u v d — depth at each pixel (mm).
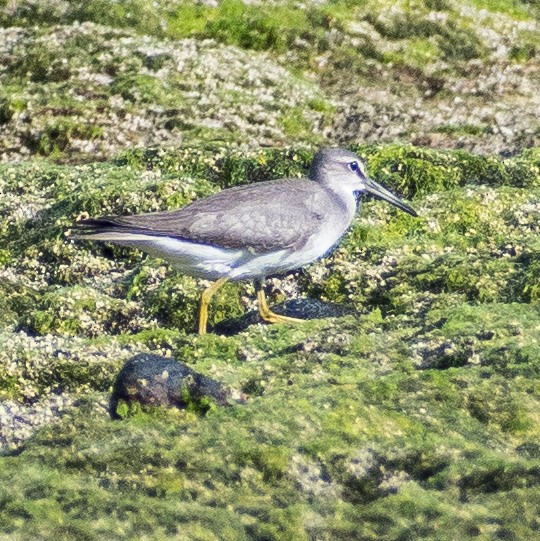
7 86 22938
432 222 17469
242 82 23891
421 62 25844
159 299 15383
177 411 11359
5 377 12820
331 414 11258
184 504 9961
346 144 22281
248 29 25484
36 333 14727
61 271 16594
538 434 11188
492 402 11648
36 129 21828
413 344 13133
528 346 12711
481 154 20562
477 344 12875
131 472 10328
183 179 18219
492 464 10531
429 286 15344
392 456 10734
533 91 25500
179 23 25297
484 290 14852
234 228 14047
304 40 25625
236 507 9992
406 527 9773
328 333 13523
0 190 18703
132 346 13797
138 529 9594
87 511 9758
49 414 12031
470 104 24688
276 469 10445
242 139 22031
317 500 10188
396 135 23250
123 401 11422
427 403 11625
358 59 25562
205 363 12789
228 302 15406
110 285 16219
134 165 19406
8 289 15688
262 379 12305
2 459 10578
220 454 10594
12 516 9633
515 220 17516
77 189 18266
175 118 22344
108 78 23391
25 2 25109
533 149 20109
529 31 27375
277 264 14508
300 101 23750
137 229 13812
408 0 27141
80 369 13016
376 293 15578
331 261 16328
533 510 9852
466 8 27469
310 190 14695
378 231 17250
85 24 24797
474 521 9789
